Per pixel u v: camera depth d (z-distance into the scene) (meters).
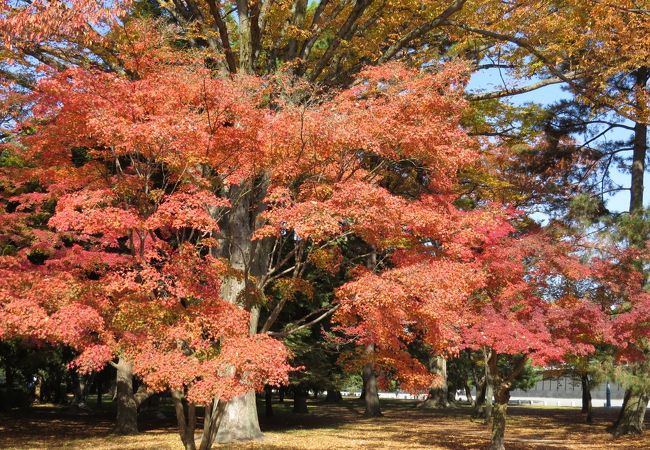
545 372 22.14
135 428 19.55
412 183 18.14
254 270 16.00
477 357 29.41
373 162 12.77
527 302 13.84
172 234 12.35
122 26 10.66
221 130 8.89
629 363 17.19
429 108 10.55
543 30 17.45
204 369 7.62
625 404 20.95
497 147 23.23
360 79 12.10
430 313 9.22
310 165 9.81
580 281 14.53
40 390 37.69
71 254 13.48
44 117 9.38
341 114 10.00
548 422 25.98
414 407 37.31
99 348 7.50
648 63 17.23
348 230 10.97
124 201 8.67
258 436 17.23
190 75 8.86
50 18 9.31
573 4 16.91
